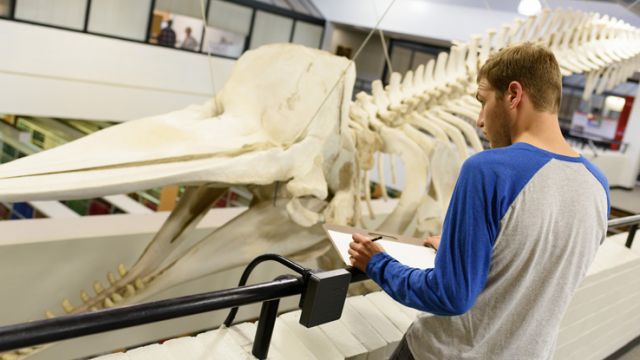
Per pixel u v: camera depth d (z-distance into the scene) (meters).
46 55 9.41
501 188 1.32
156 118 3.05
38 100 9.59
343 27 16.58
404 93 4.43
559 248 1.39
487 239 1.33
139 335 4.68
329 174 3.72
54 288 4.21
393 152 4.17
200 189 3.19
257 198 3.58
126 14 10.26
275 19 13.62
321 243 3.71
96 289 2.80
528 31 5.08
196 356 1.88
